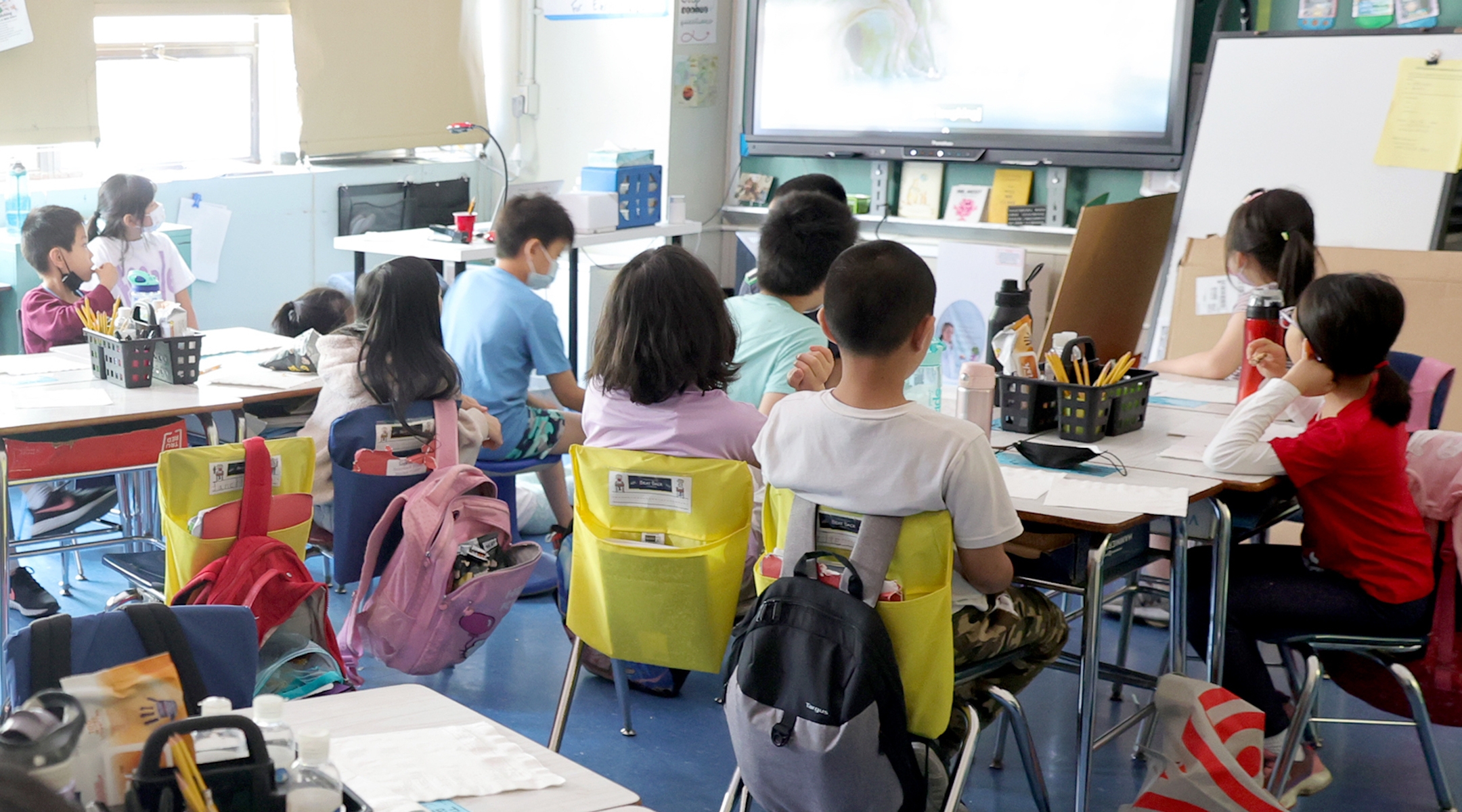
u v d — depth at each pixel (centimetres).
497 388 364
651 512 247
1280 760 250
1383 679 262
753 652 200
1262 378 286
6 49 497
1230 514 254
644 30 614
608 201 541
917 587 202
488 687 320
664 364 252
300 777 109
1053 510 224
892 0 560
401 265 301
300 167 609
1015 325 292
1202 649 260
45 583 381
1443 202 427
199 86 598
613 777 276
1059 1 519
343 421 295
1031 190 553
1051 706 320
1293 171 455
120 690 141
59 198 523
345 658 302
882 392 202
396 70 620
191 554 247
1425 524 254
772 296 301
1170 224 466
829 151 591
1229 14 494
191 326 501
